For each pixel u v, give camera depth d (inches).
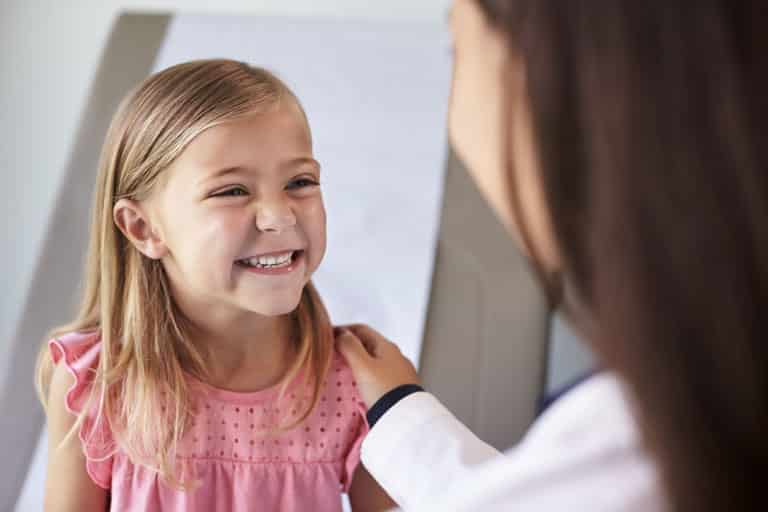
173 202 33.6
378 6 80.9
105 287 36.9
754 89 14.8
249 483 36.5
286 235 33.2
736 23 15.0
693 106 14.9
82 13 80.8
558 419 18.2
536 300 58.2
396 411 30.9
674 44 15.0
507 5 17.6
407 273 59.5
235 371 36.9
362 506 39.5
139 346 35.8
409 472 29.0
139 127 34.7
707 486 15.3
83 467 36.8
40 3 80.7
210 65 35.5
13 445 52.1
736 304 14.8
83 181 63.2
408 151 66.3
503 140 18.4
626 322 15.3
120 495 35.9
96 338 38.1
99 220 37.5
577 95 16.1
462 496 18.6
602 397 17.5
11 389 54.4
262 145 33.1
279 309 33.7
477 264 60.2
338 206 63.1
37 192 82.0
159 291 36.4
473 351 56.4
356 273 59.5
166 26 73.0
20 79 81.7
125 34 72.2
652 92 15.1
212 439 36.5
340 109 68.6
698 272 14.9
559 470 17.1
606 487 16.7
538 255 19.2
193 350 36.3
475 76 19.6
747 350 15.0
